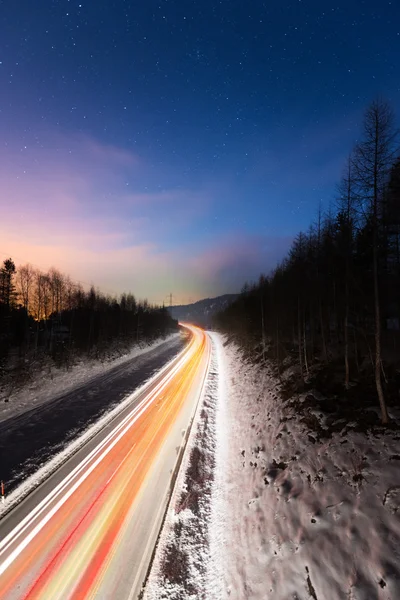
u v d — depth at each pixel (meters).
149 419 20.69
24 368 29.28
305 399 15.34
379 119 10.70
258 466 12.91
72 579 8.16
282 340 30.72
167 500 11.78
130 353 50.97
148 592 7.91
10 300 46.72
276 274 34.94
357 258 17.84
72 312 49.66
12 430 18.41
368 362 17.67
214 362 45.25
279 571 7.63
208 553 9.33
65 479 13.12
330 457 10.27
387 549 6.36
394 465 8.41
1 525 10.26
